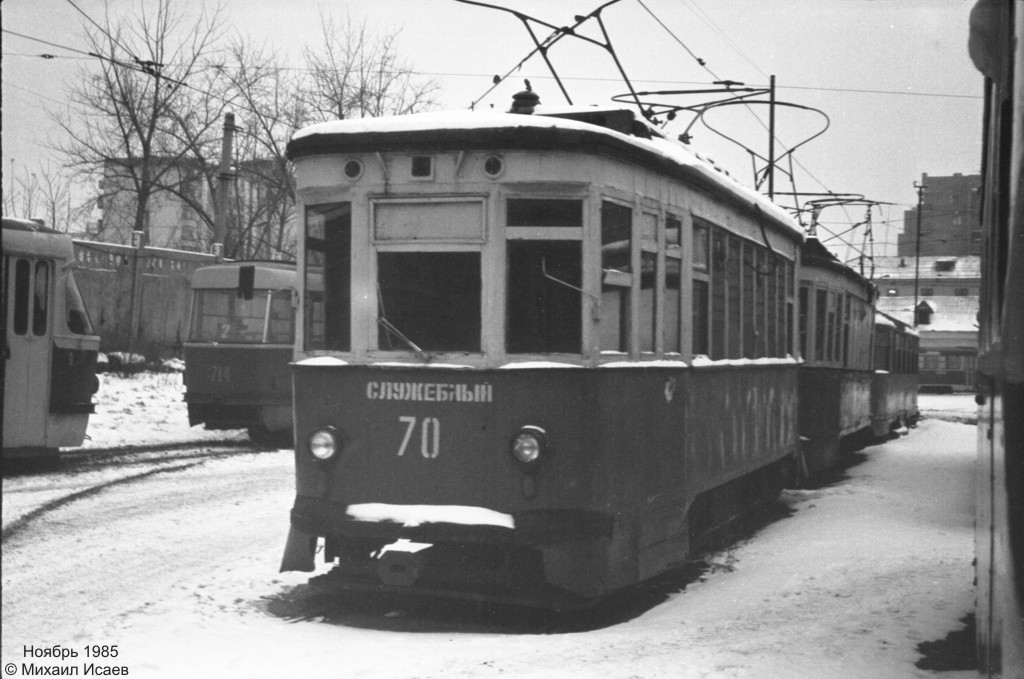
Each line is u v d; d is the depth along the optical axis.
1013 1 3.31
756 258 11.19
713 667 5.79
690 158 9.02
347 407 7.26
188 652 5.98
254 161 32.09
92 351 14.33
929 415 41.28
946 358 66.62
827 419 15.72
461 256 7.17
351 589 7.69
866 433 22.34
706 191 9.27
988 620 4.12
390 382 7.17
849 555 9.52
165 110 29.45
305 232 7.57
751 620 7.07
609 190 7.37
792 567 9.03
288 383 17.73
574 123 7.20
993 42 3.61
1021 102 3.11
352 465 7.21
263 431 18.17
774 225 11.91
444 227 7.20
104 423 18.16
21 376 13.34
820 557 9.45
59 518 10.16
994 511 3.72
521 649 6.27
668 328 8.39
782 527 11.75
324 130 7.39
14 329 13.27
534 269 7.14
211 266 17.86
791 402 13.00
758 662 5.91
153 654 5.90
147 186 28.97
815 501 13.72
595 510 7.09
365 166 7.33
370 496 7.17
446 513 6.99
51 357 13.70
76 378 14.04
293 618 7.12
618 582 7.30
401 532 7.01
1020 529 2.93
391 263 7.28
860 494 14.41
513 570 7.16
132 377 22.59
